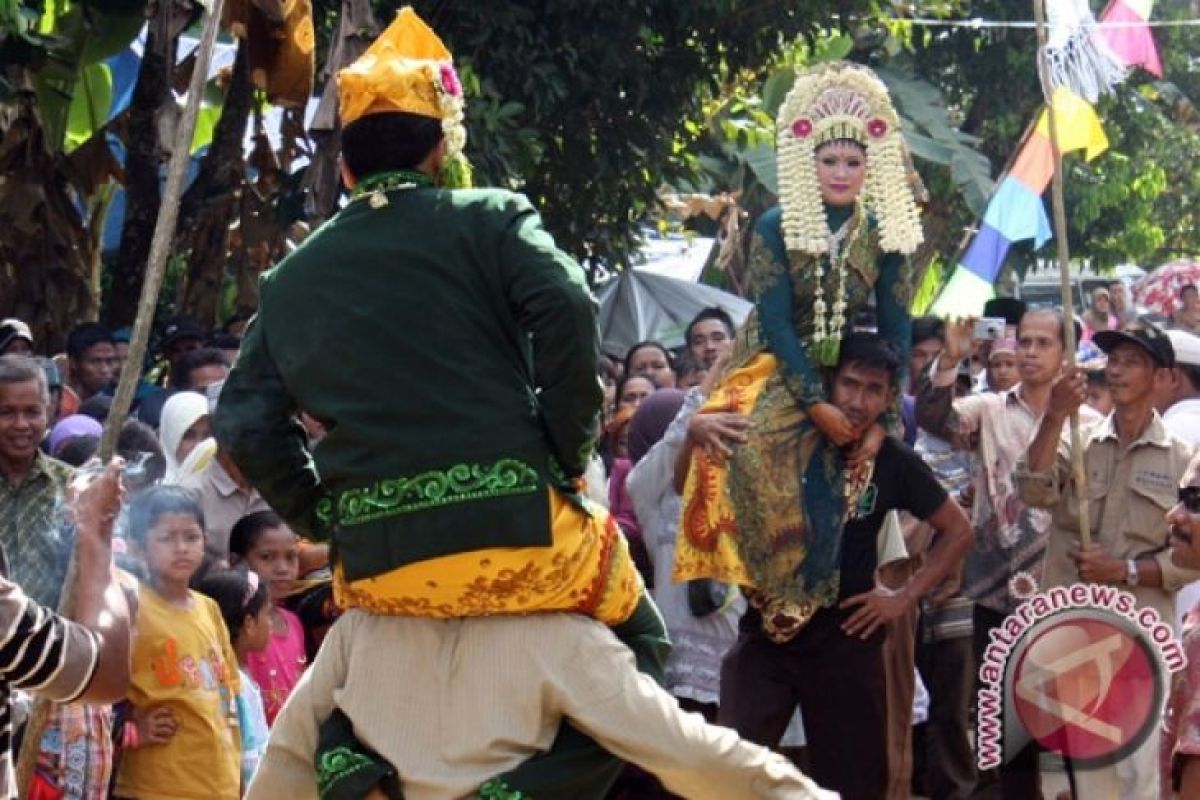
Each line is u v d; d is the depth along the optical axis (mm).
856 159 9250
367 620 6301
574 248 19266
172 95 14875
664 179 19859
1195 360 11672
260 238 15484
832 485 9344
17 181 14312
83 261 15023
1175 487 10250
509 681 6113
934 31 28562
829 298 9312
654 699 6215
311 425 10055
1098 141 11766
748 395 9375
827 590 9297
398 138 6242
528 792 6059
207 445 10219
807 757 10320
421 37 6465
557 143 18328
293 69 12953
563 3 16938
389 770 6121
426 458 5996
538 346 6008
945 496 9477
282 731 6445
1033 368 11773
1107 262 32625
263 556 9727
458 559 5992
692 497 9406
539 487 6035
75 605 5844
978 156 24203
